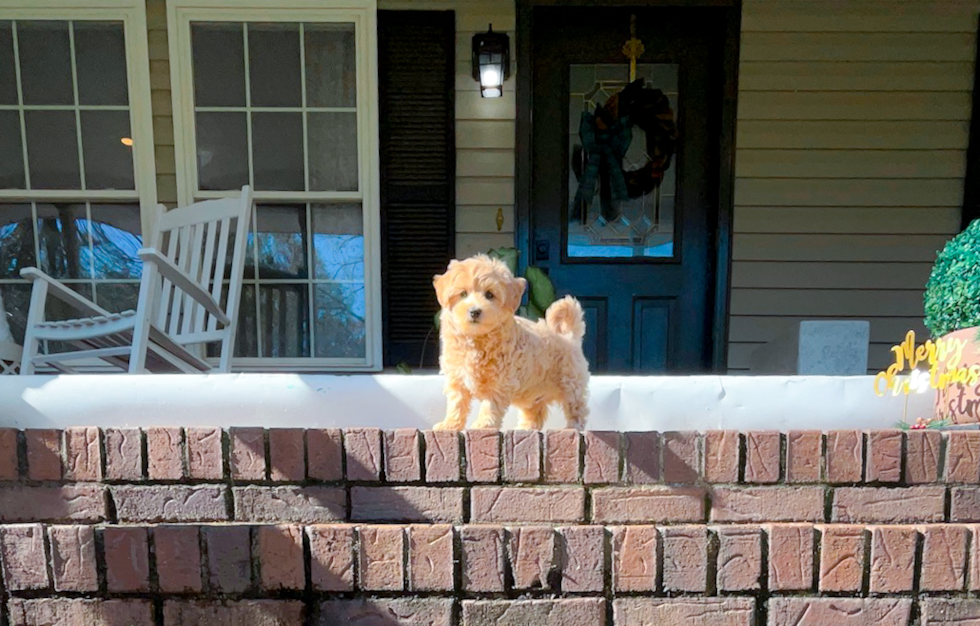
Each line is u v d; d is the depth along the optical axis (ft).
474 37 8.88
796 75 9.18
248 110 9.21
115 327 6.40
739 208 9.42
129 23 8.87
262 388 3.75
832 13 9.05
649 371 9.96
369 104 9.04
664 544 2.98
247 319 9.65
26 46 9.02
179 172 9.16
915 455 3.11
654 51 9.41
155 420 3.67
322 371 9.59
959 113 9.29
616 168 9.58
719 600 2.98
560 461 3.11
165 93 9.10
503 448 3.12
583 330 3.96
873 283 9.57
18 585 3.04
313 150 9.36
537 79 9.45
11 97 9.11
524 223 9.39
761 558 2.98
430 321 9.48
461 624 2.99
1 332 6.99
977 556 2.95
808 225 9.46
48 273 9.43
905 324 9.65
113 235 9.44
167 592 3.01
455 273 3.49
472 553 2.98
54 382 3.62
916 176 9.41
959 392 3.52
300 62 9.15
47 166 9.27
